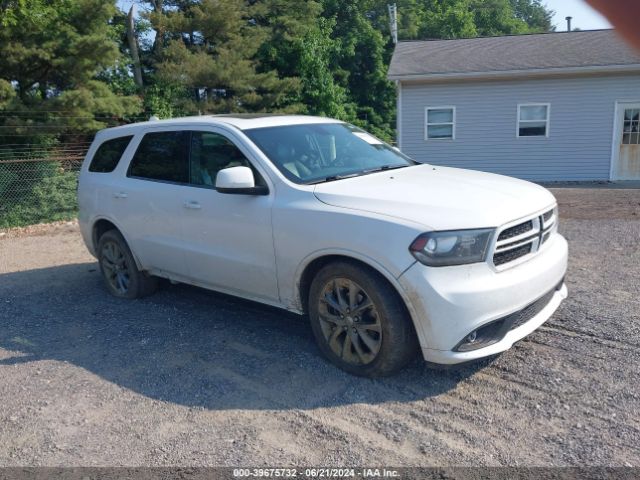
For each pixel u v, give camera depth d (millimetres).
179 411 3570
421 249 3410
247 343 4547
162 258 5230
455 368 3615
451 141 17453
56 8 13250
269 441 3195
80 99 13281
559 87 16438
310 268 4078
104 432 3377
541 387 3588
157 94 21047
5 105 12500
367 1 34906
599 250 6934
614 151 16500
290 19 25438
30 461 3127
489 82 16828
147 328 5012
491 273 3504
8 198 12422
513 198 3854
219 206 4539
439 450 3025
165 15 21406
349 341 3873
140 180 5402
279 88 22359
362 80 33188
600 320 4566
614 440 3016
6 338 4988
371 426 3285
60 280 6926
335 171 4500
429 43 19969
